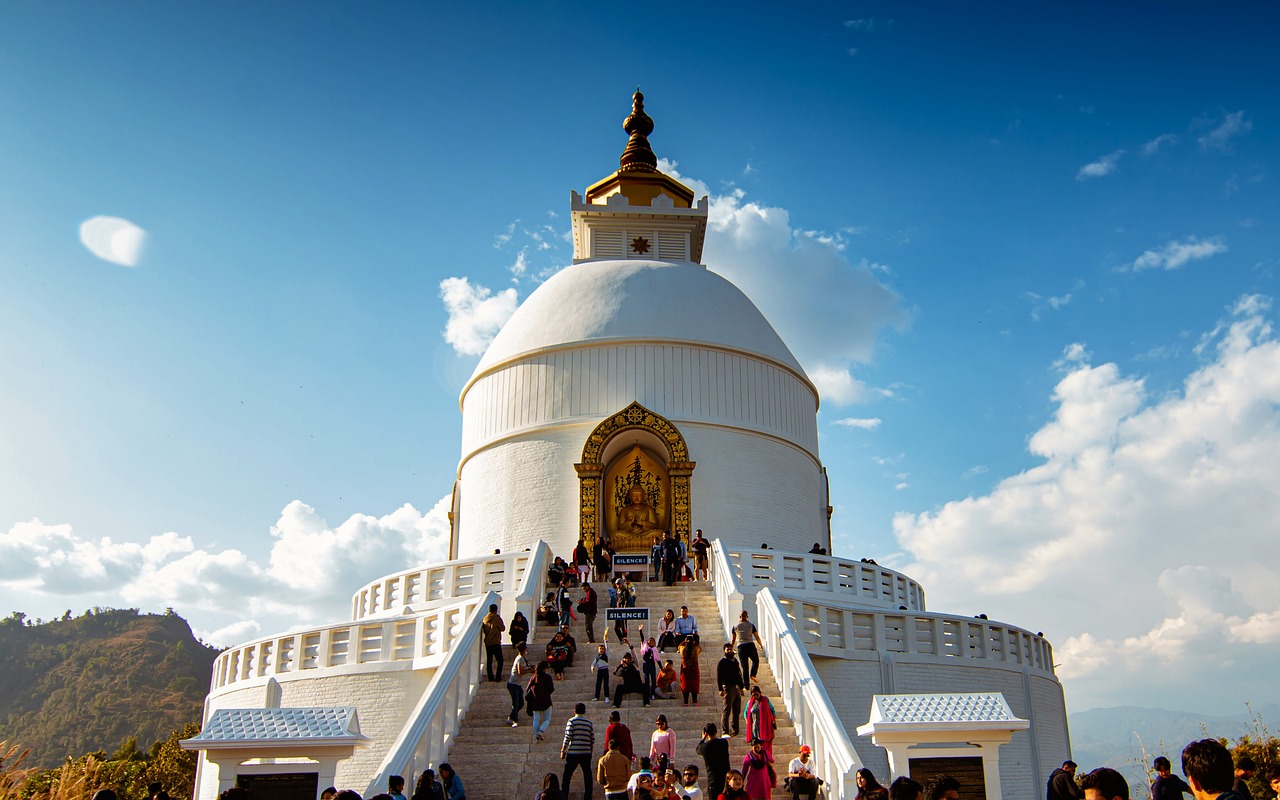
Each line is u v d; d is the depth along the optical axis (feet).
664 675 74.54
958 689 101.35
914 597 122.21
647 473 133.49
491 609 78.95
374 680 93.50
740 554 104.68
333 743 50.88
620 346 136.26
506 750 66.18
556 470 132.26
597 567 116.67
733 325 142.00
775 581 105.19
